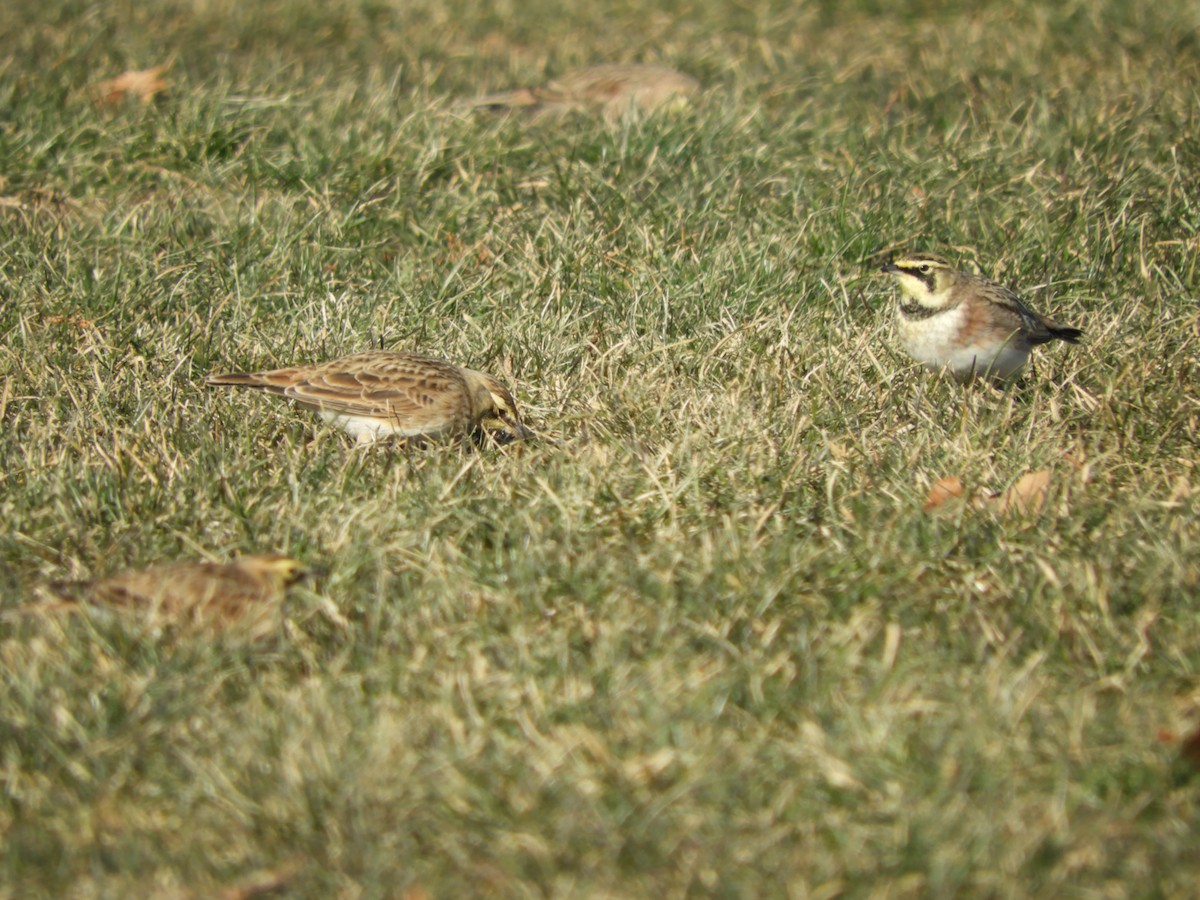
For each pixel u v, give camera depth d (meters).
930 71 22.94
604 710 8.04
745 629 8.89
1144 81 21.41
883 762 7.53
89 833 7.27
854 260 15.71
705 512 10.43
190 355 13.41
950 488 10.59
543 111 21.59
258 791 7.46
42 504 10.47
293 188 17.92
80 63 23.19
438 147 18.25
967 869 6.85
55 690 8.12
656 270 15.22
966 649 8.66
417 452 11.68
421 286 15.29
